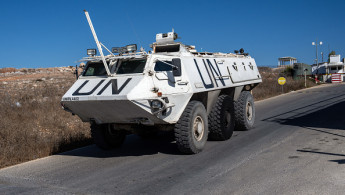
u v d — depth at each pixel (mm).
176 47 8594
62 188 5547
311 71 47438
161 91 6789
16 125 10492
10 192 5445
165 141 9391
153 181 5652
